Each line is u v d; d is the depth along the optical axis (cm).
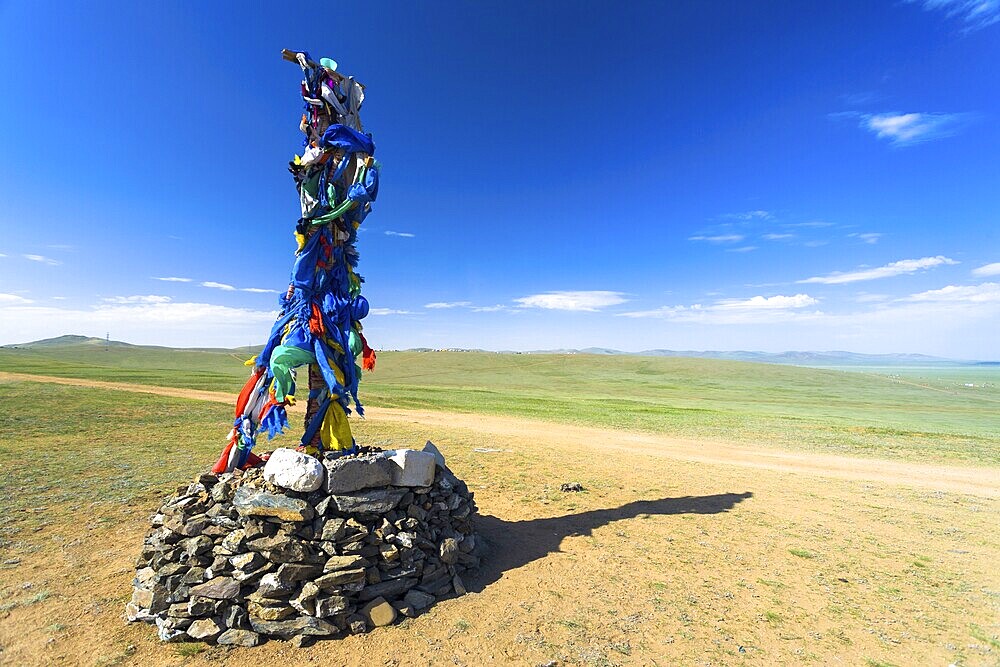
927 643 630
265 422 771
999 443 2452
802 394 7438
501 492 1284
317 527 663
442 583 728
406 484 738
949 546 968
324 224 811
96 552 848
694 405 4962
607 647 605
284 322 809
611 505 1180
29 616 645
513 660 575
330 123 823
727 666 575
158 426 2241
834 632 652
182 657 572
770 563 866
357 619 631
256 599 615
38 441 1798
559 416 3381
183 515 676
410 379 9150
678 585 773
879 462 1934
